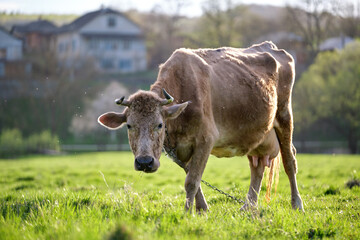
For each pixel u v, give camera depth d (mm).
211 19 77562
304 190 13219
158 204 8797
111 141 63875
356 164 25578
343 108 55906
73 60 74312
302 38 73375
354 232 7020
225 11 78500
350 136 57625
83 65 74250
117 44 90625
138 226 6262
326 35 73625
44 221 6648
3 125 62094
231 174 19906
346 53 58094
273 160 10516
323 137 64875
